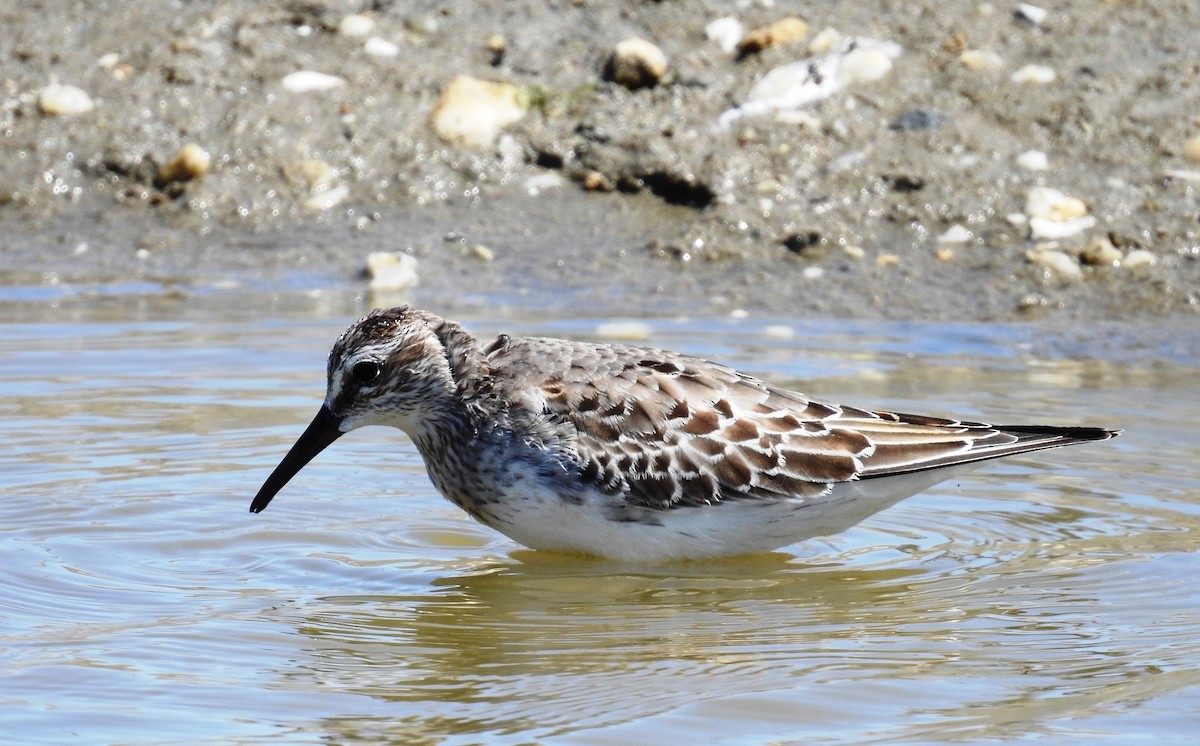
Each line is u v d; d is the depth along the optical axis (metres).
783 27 19.45
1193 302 15.88
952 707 7.79
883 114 18.50
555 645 8.73
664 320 15.52
